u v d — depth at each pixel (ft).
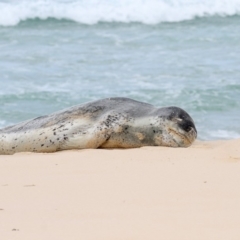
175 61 238.27
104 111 148.77
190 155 127.75
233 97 197.67
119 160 124.36
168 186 103.71
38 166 120.78
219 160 122.11
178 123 143.23
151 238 77.87
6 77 218.59
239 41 267.59
